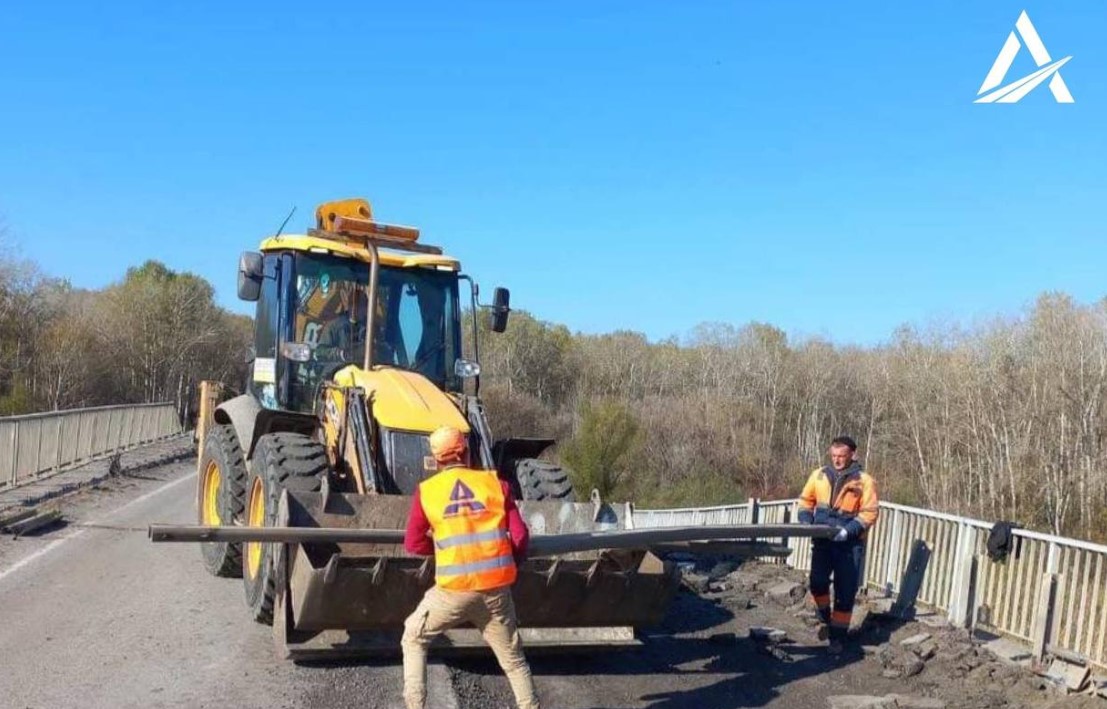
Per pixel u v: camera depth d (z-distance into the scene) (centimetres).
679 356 5547
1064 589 763
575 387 5344
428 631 556
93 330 4744
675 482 3503
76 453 1970
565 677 714
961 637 823
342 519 692
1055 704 691
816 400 4822
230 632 763
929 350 4272
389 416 759
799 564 1191
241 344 5619
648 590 706
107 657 690
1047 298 3525
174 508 1527
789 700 698
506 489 572
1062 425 3078
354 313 916
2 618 782
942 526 902
